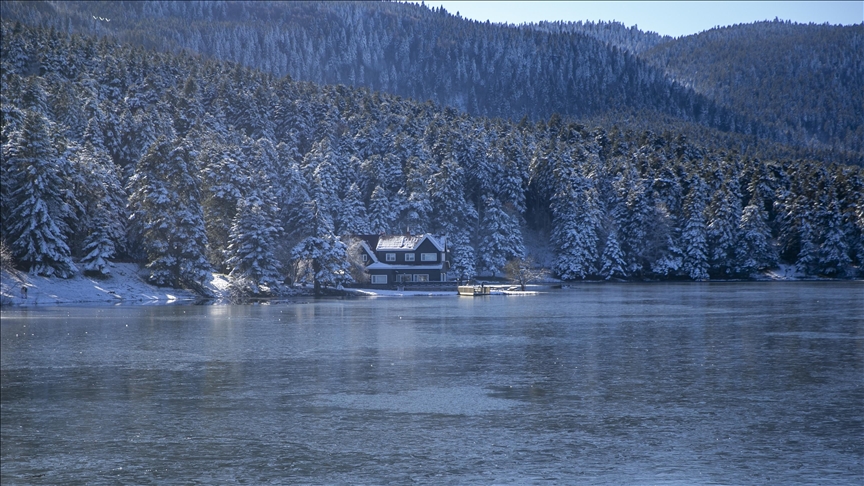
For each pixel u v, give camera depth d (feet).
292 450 91.61
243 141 535.19
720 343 175.52
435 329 208.54
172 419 105.50
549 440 94.38
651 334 193.98
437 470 84.17
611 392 119.96
